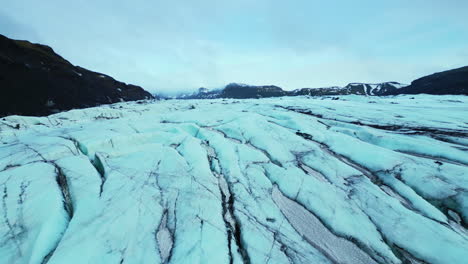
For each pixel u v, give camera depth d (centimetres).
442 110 2745
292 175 1053
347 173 1081
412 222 758
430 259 641
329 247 686
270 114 2500
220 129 1797
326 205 857
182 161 1119
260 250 646
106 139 1230
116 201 779
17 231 636
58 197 764
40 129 1641
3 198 727
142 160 1096
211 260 593
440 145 1352
